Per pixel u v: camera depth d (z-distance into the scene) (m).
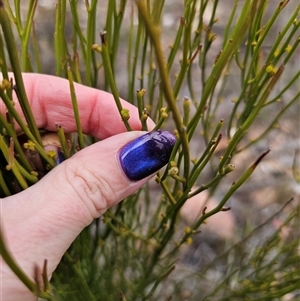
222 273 0.22
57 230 0.10
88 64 0.12
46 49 0.28
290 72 0.28
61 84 0.13
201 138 0.27
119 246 0.17
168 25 0.31
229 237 0.23
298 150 0.27
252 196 0.25
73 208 0.10
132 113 0.13
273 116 0.27
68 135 0.14
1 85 0.08
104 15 0.30
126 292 0.16
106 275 0.15
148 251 0.17
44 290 0.08
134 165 0.10
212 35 0.13
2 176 0.11
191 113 0.26
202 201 0.23
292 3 0.29
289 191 0.25
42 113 0.14
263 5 0.12
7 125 0.09
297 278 0.14
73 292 0.13
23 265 0.10
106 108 0.13
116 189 0.11
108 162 0.11
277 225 0.23
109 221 0.13
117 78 0.28
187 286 0.21
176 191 0.13
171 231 0.13
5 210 0.10
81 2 0.31
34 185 0.11
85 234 0.13
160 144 0.10
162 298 0.20
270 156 0.26
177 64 0.27
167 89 0.07
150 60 0.14
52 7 0.29
